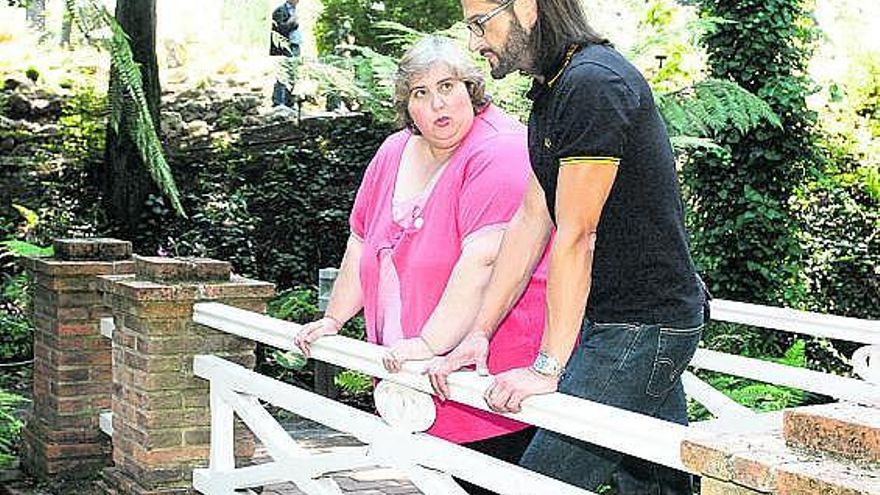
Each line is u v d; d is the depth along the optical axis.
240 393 3.87
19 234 11.38
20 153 12.22
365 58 7.18
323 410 3.30
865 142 10.86
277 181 12.00
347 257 3.50
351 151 12.24
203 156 12.41
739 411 3.55
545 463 2.76
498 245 2.97
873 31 13.53
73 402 5.27
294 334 3.44
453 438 3.19
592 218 2.46
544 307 3.12
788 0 9.23
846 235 10.03
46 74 12.88
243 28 6.98
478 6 2.62
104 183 11.83
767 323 3.59
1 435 6.24
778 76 9.27
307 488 3.39
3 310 9.75
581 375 2.65
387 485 4.98
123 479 4.38
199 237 11.48
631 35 9.63
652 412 2.72
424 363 2.87
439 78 3.07
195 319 4.20
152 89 11.22
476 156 3.07
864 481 1.58
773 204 9.38
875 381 3.32
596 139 2.43
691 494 3.34
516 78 6.48
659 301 2.61
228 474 3.88
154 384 4.20
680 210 2.63
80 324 5.26
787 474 1.64
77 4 5.12
